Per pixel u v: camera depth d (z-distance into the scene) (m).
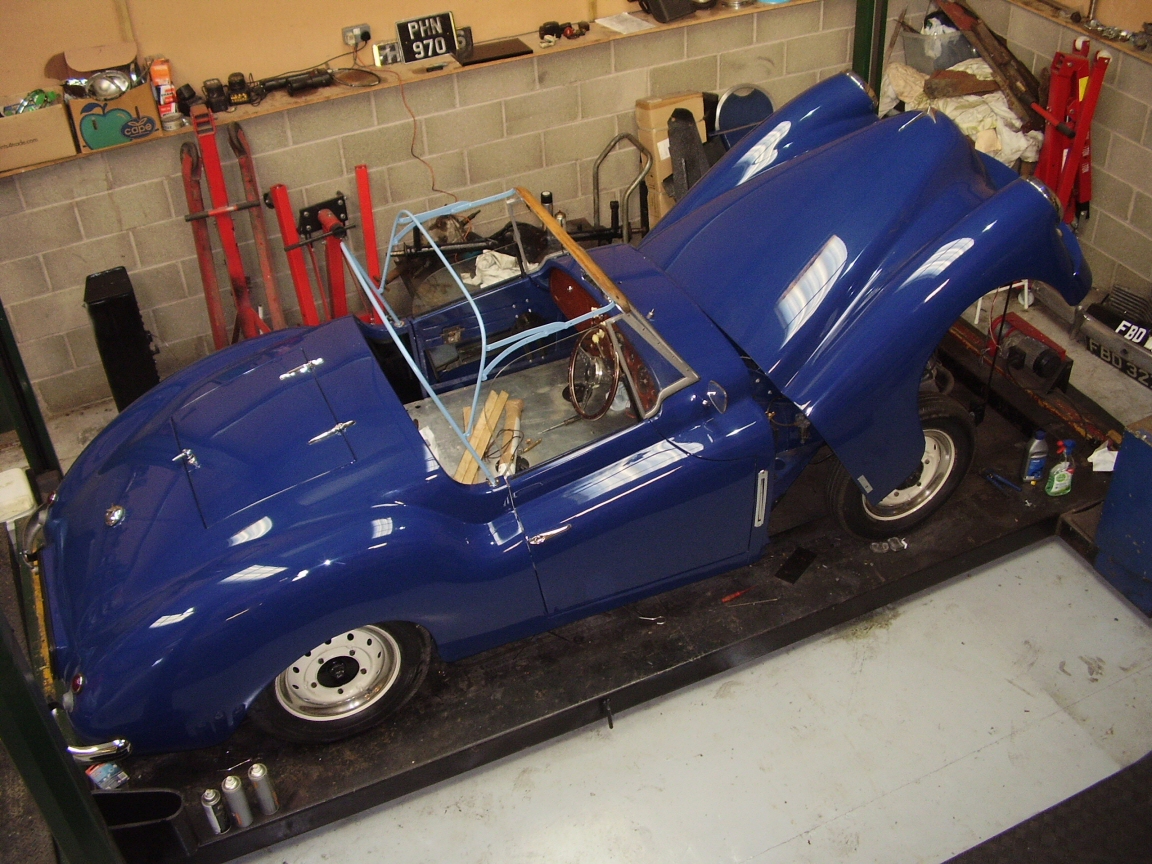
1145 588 3.30
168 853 2.77
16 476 3.92
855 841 2.78
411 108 5.03
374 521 2.74
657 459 3.00
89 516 2.98
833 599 3.29
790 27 5.57
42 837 2.99
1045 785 2.88
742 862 2.76
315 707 2.94
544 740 3.12
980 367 4.13
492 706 3.07
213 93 4.73
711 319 3.20
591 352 3.27
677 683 3.20
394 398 3.05
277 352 3.40
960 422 3.35
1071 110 4.64
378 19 5.03
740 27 5.46
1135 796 2.79
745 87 5.08
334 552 2.67
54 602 2.85
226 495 2.84
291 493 2.81
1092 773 2.90
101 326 4.35
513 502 2.94
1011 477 3.73
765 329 3.09
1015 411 3.95
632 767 3.03
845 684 3.22
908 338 2.97
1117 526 3.30
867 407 3.01
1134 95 4.49
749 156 3.83
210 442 3.04
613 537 2.99
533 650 3.24
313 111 4.86
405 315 5.16
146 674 2.56
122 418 3.38
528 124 5.32
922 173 3.24
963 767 2.95
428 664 3.04
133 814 2.71
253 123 4.79
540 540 2.91
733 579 3.41
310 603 2.65
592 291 3.26
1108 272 4.91
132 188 4.68
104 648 2.61
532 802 2.97
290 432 3.00
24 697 2.20
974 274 2.98
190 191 4.51
